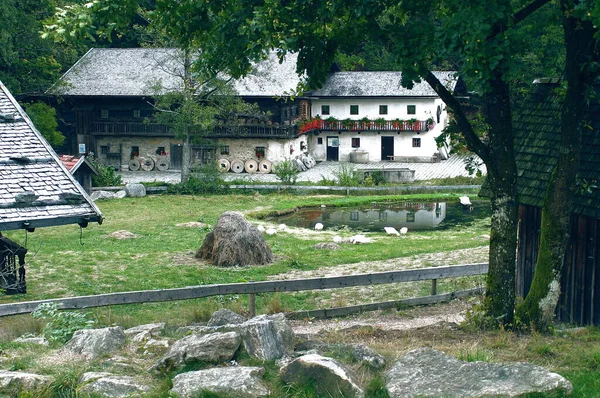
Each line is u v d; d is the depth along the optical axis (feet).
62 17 45.52
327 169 187.01
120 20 45.57
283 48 44.06
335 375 31.81
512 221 46.44
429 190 153.99
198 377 32.35
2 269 57.41
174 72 156.35
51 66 172.86
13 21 152.87
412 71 42.83
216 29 46.03
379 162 200.03
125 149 187.32
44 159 51.08
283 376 32.55
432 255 89.45
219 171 160.45
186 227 114.73
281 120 182.19
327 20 46.03
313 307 63.98
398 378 32.76
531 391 31.37
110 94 179.32
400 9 45.16
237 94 156.87
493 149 46.21
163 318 56.90
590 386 33.60
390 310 58.85
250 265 86.89
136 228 113.39
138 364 36.27
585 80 43.78
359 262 87.51
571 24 43.24
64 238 104.01
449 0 42.14
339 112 200.34
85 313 56.03
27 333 46.62
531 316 46.16
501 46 39.24
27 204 46.88
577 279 54.03
